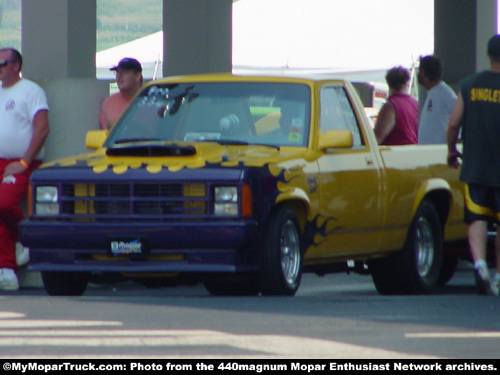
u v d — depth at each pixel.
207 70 34.94
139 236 18.88
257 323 14.93
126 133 21.64
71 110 25.91
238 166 18.94
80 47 27.58
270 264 19.09
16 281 24.92
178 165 19.14
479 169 20.62
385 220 22.58
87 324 14.80
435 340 13.48
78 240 19.23
